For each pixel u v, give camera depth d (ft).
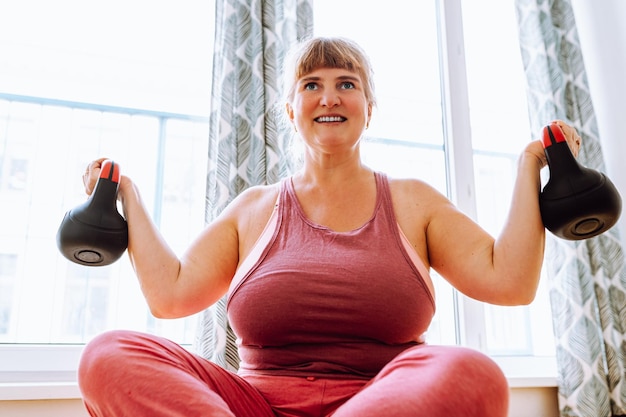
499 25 8.86
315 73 3.42
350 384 2.67
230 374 2.68
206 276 3.32
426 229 3.31
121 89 7.13
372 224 3.14
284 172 5.82
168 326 6.64
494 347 8.13
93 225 2.94
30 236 6.66
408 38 8.16
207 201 5.66
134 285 6.76
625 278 6.83
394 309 2.77
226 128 5.73
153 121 7.20
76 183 6.93
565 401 6.36
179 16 7.26
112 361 2.22
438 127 7.98
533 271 2.85
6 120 6.82
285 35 6.23
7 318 6.40
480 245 3.09
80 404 4.98
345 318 2.76
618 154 7.56
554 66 7.43
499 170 8.80
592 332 6.45
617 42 7.72
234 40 6.09
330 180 3.42
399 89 8.07
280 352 2.85
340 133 3.31
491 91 8.80
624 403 6.29
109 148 7.06
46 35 6.94
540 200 2.93
